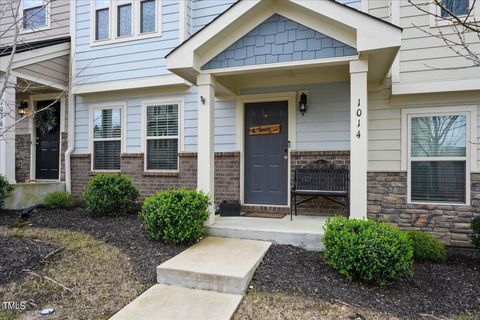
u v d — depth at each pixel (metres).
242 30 4.55
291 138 5.81
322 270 3.59
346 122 5.54
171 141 6.82
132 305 2.96
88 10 7.27
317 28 4.23
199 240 4.45
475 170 4.80
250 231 4.50
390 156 5.24
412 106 5.14
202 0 6.71
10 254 3.81
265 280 3.37
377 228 3.50
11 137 6.13
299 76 5.70
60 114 7.75
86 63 7.25
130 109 7.11
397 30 3.73
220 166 6.22
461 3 4.77
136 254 4.02
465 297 3.15
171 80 6.59
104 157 7.35
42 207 6.51
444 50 4.83
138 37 6.87
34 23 7.89
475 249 4.70
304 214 5.68
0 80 6.07
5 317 2.85
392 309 2.89
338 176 5.36
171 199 4.43
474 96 4.84
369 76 4.95
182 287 3.33
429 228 4.97
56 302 3.10
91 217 5.68
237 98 6.14
